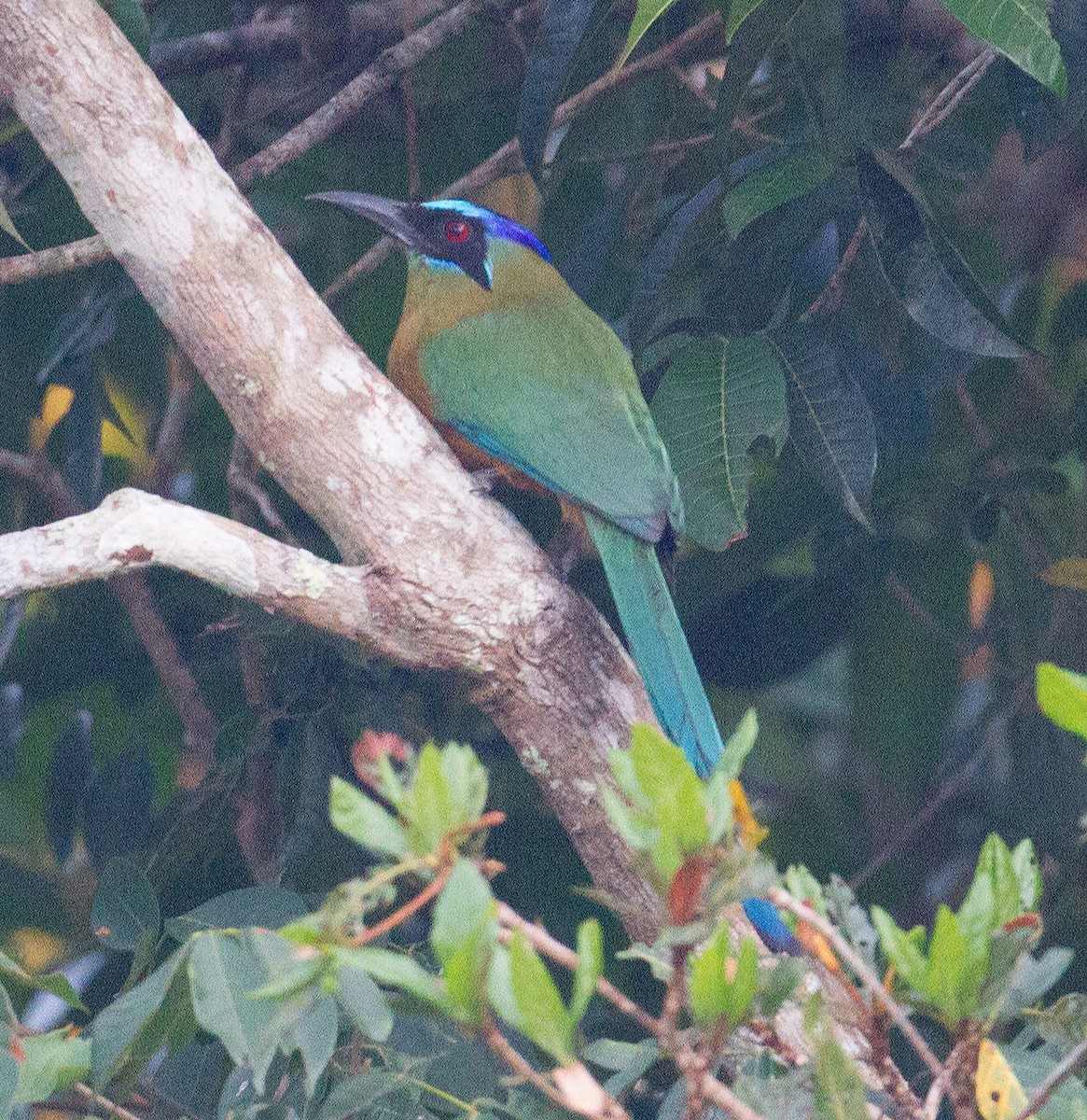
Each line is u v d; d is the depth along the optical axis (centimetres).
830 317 1096
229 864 1138
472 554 809
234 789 1078
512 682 812
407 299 1109
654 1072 952
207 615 1305
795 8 918
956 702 1280
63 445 1298
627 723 816
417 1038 763
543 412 1014
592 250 1216
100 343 1212
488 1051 755
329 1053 581
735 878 457
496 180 1273
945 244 912
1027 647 1196
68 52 798
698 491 912
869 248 1059
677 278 1013
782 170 966
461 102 1338
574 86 1216
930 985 479
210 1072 841
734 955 523
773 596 1190
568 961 461
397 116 1327
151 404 1366
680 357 931
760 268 1095
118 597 1274
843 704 1309
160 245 809
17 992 951
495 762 1184
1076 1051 483
